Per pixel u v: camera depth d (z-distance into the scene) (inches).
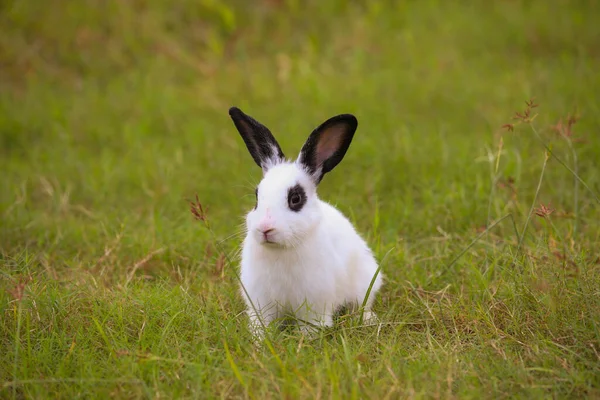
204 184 520.1
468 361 291.4
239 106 663.8
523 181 492.7
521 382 272.5
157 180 531.2
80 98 710.5
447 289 365.4
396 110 637.9
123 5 843.4
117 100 698.2
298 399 261.4
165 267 409.4
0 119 656.4
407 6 882.8
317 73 738.2
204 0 848.3
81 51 791.7
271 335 314.5
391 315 350.9
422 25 837.2
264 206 323.9
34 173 561.3
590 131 546.0
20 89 745.0
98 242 438.3
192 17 845.8
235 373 267.6
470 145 547.8
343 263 347.3
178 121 652.1
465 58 764.0
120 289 364.5
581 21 829.8
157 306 340.5
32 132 645.9
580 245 390.3
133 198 517.7
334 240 349.7
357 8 885.8
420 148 546.3
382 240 430.9
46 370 294.7
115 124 656.4
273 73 745.6
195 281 383.6
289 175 334.3
